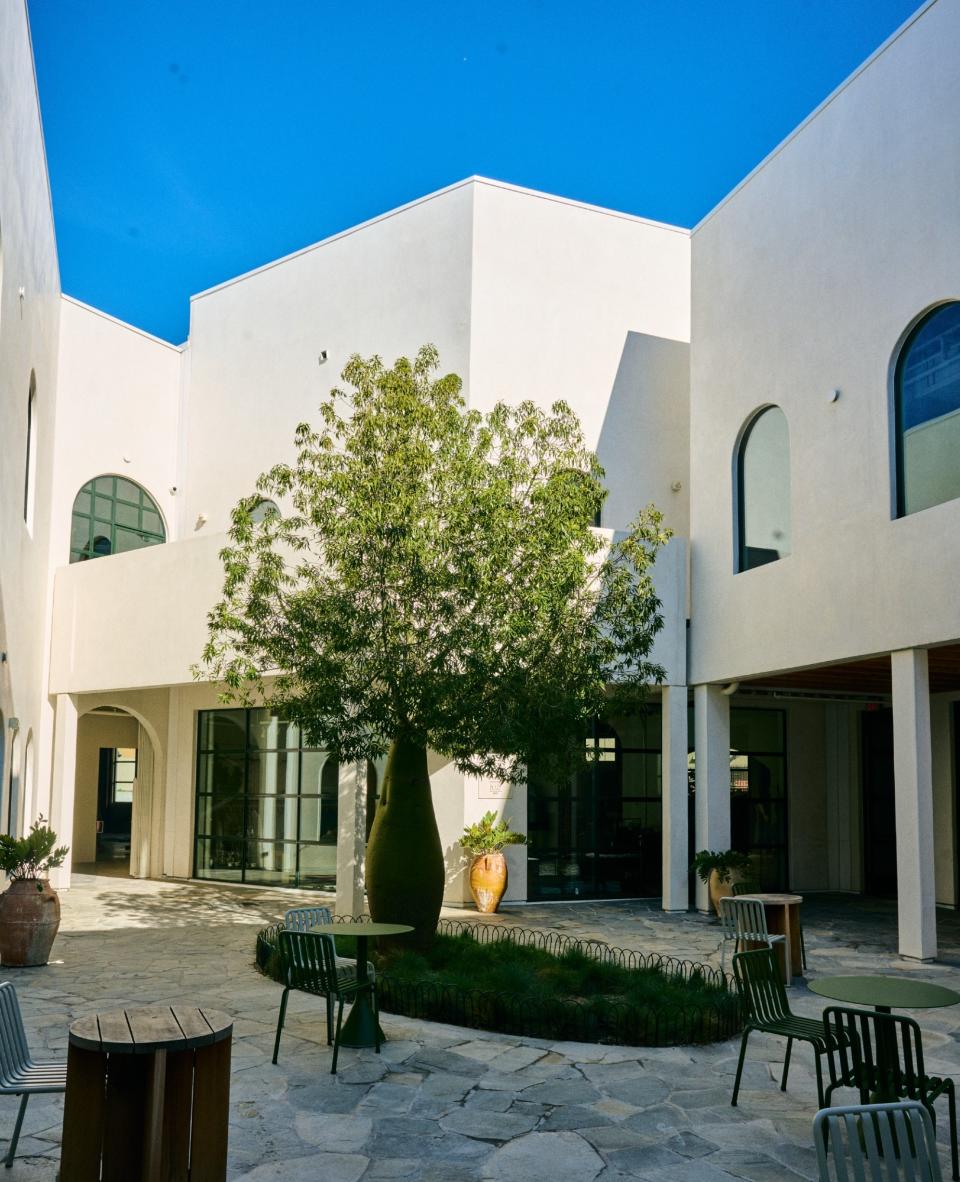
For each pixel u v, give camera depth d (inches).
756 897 429.1
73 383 815.7
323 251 767.7
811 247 549.3
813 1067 286.2
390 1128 235.1
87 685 744.3
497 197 698.2
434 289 701.3
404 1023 332.5
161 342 883.4
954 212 454.6
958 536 441.4
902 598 471.5
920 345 477.4
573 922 583.5
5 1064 200.2
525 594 414.9
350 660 422.0
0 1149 218.7
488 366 681.6
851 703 764.6
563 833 697.0
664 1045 308.0
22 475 564.4
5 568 490.6
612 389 721.6
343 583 434.3
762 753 775.1
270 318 800.9
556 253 714.2
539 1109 249.3
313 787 733.3
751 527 600.4
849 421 513.7
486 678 407.5
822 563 527.8
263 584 437.1
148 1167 169.8
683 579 649.0
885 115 498.0
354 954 439.2
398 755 453.4
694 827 730.2
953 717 697.0
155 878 808.3
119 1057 172.7
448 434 437.7
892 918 618.8
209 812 792.9
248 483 797.2
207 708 799.1
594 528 677.3
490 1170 211.0
